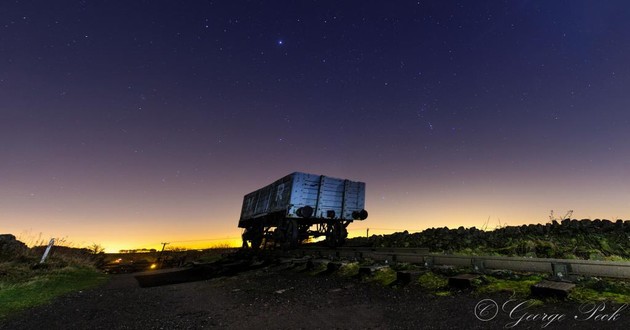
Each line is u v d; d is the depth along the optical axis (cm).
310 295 593
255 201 1748
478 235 1101
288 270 955
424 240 1205
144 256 2597
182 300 650
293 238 1268
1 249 1178
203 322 462
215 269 1311
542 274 497
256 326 425
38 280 862
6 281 793
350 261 841
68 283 921
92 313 548
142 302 646
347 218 1323
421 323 380
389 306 468
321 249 1074
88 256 1861
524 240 906
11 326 468
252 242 1761
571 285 418
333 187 1323
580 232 901
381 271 703
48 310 568
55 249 1596
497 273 538
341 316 441
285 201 1262
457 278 521
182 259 2155
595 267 445
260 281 819
